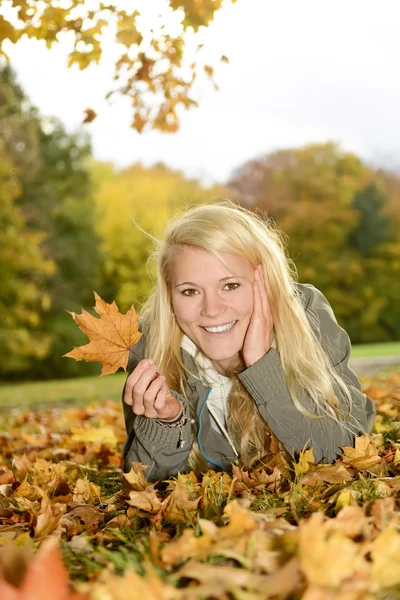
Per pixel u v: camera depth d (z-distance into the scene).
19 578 1.17
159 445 2.27
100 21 4.27
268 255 2.30
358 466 2.12
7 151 21.44
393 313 31.69
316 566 1.15
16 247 20.00
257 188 33.44
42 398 9.91
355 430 2.41
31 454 3.31
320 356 2.39
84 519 1.84
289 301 2.33
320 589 1.07
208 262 2.18
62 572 1.05
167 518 1.72
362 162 33.31
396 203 32.56
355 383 2.50
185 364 2.46
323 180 31.23
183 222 2.24
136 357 2.60
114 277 30.03
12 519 1.96
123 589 1.06
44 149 25.72
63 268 25.89
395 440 2.74
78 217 26.27
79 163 27.16
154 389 2.09
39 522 1.67
